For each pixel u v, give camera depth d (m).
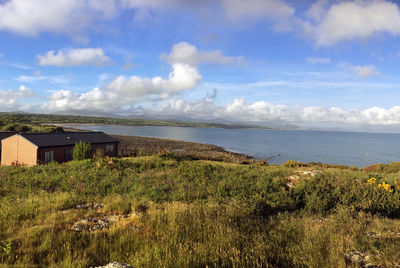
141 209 9.02
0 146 36.22
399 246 5.14
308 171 17.75
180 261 4.36
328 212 9.52
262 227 6.88
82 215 7.80
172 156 26.30
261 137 188.25
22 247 4.93
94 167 18.84
